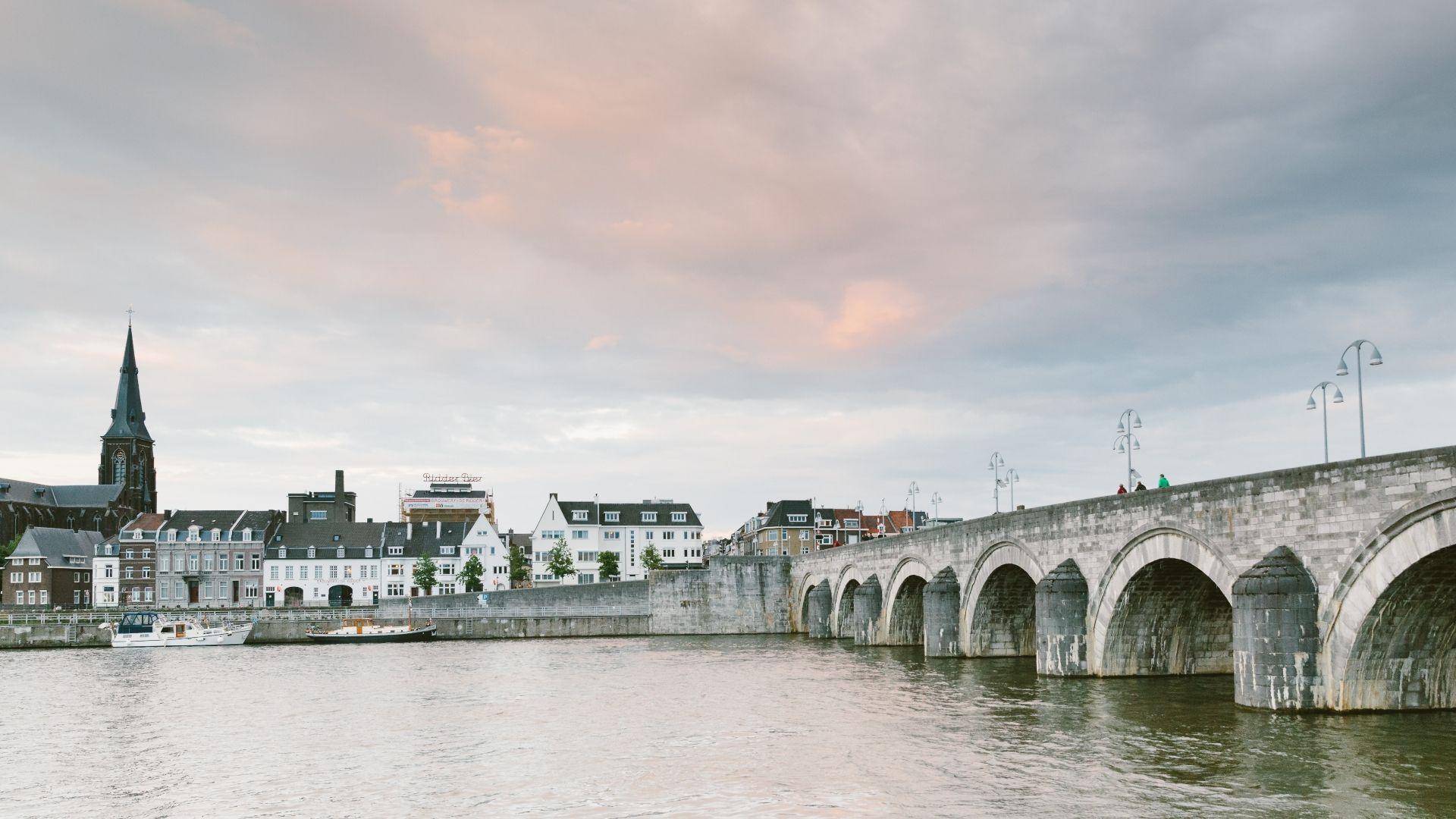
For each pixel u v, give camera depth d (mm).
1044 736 37469
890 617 83812
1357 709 35000
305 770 37094
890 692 52875
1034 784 30688
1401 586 32344
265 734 45625
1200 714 39906
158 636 109750
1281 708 35500
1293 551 36062
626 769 35438
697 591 118875
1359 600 33375
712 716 47250
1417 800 26719
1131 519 45812
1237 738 33906
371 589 161000
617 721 46438
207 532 157250
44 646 109938
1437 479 30438
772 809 29312
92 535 177375
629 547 174625
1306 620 35219
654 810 29703
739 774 33969
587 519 173500
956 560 67188
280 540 160250
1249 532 38094
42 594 159000
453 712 51156
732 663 75438
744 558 119750
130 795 33750
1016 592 64562
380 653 96375
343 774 36094
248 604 156375
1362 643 33938
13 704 58062
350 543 162250
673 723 45281
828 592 105000
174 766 38594
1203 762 31734
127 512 197625
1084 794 29156
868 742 38594
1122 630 49219
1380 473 32406
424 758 38656
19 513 177750
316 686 65500
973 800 29250
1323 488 34688
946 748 36781
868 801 29750
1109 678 49938
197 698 60438
